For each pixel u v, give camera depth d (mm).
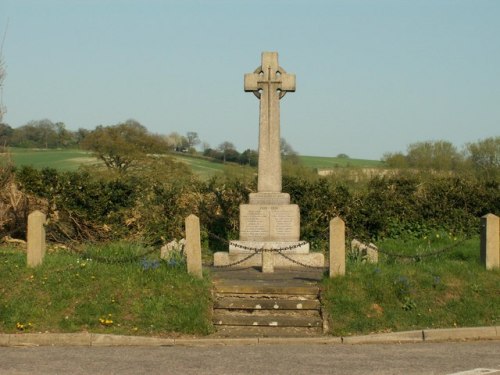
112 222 24578
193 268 15906
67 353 12469
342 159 72250
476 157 53031
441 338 13828
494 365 11320
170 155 50562
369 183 27047
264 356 12180
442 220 25641
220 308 15141
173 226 24625
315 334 14180
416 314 14609
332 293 15219
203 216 24875
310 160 70000
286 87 20891
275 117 20906
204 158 68000
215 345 13422
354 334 14000
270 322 14539
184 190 25469
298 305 15078
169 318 14273
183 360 11820
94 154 47188
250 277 17578
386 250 22703
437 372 10812
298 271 18984
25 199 23828
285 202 20703
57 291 14945
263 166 20891
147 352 12594
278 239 20562
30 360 11789
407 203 25797
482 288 15547
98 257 17500
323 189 25297
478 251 21031
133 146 47031
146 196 25125
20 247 22625
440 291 15391
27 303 14516
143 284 15312
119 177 26172
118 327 14023
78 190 24469
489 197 25891
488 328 14000
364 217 24969
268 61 20969
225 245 24328
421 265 16891
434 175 28750
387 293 15125
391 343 13570
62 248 22469
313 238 24844
